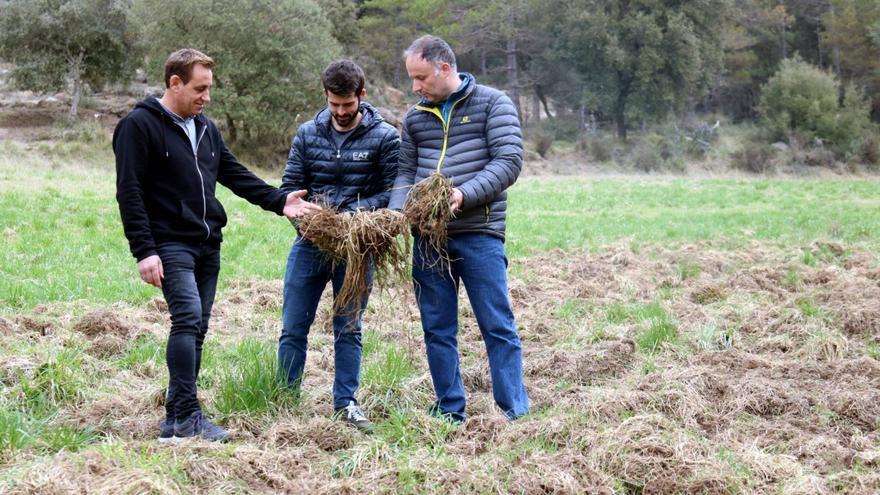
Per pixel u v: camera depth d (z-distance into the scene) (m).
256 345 6.74
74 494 3.73
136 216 4.55
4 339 6.72
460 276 5.25
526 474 4.16
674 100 58.12
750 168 49.19
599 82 57.25
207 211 4.85
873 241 16.16
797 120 55.66
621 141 56.78
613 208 24.02
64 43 36.69
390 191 5.32
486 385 6.24
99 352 6.63
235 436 4.75
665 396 5.43
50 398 5.32
